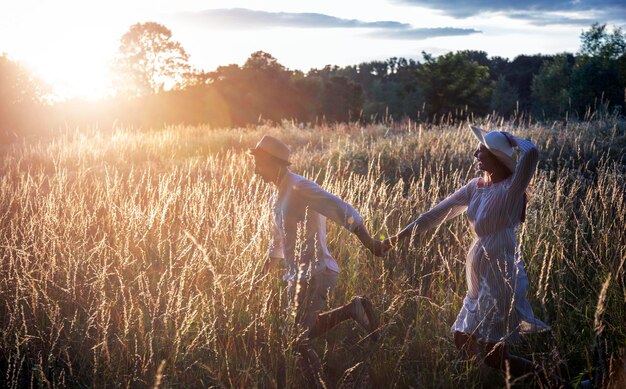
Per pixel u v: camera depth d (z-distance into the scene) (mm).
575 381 3512
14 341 4090
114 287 4750
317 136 18969
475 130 3928
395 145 11336
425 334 4227
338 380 3957
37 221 5637
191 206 6156
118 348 3975
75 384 3875
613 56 43094
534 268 4633
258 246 4781
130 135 16156
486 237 3756
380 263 5211
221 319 4180
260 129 20609
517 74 107750
